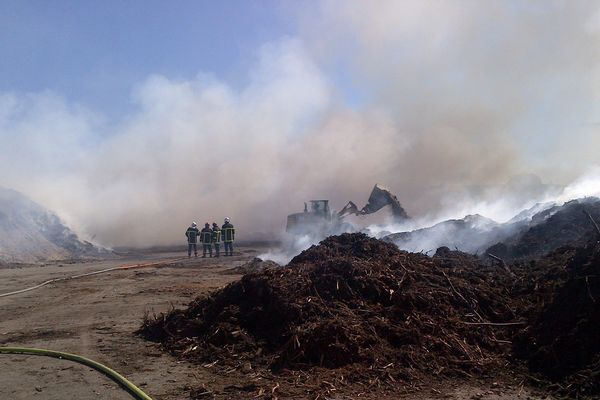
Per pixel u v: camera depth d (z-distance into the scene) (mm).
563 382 6051
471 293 8438
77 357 7781
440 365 6754
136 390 6258
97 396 6184
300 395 6043
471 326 7672
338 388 6172
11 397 6164
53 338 9234
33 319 11180
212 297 9352
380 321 7609
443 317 7863
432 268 9469
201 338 8273
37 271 23297
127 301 13398
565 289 7418
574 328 6660
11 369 7320
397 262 9484
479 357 6969
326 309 7934
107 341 8914
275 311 8117
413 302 8078
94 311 12016
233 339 7820
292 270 9250
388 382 6340
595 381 5789
